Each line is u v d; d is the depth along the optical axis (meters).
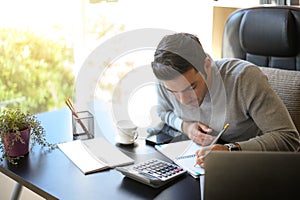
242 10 1.90
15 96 2.13
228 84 1.42
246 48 1.90
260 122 1.39
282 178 0.67
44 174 1.22
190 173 1.20
